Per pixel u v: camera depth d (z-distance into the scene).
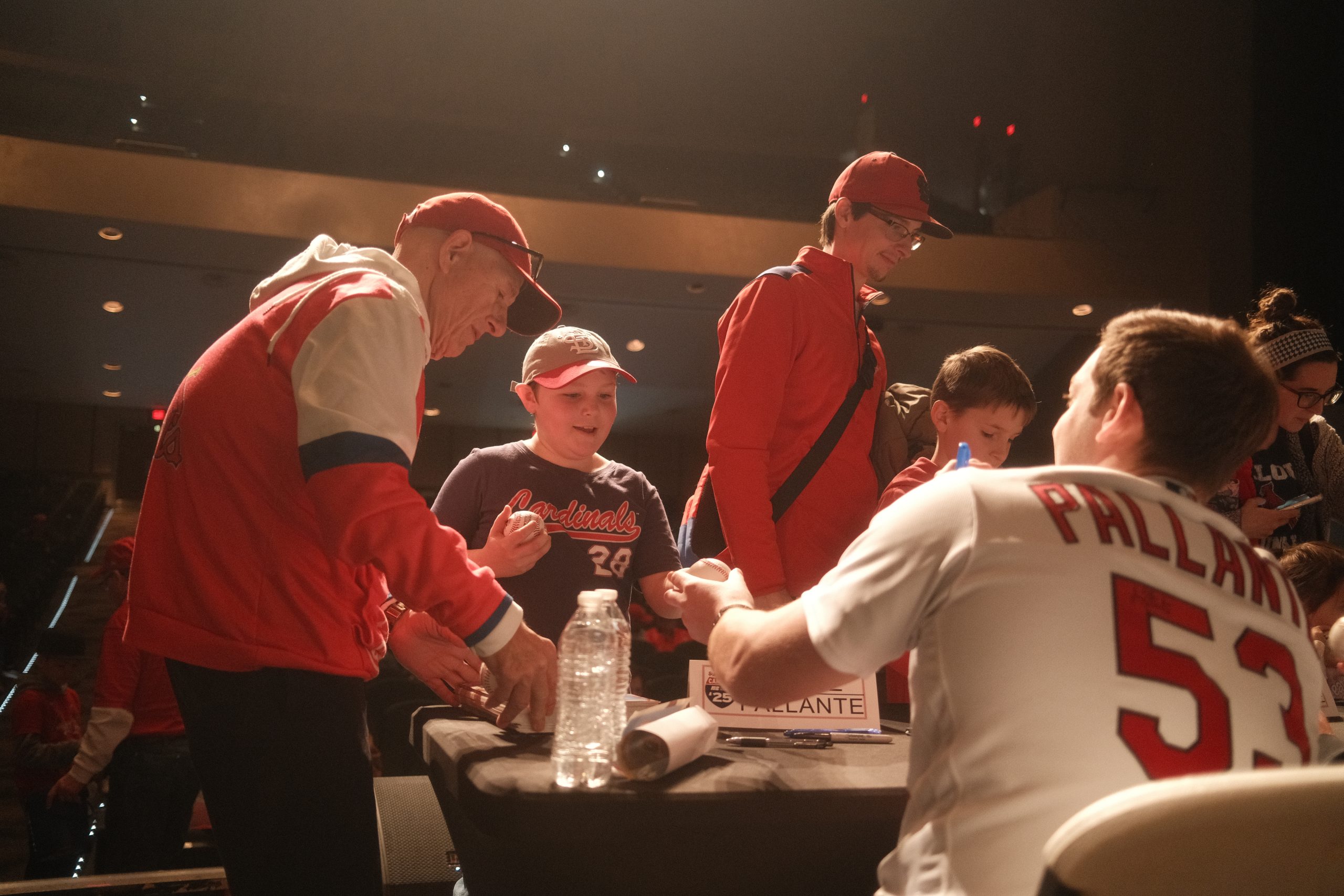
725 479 1.94
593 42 14.21
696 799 1.13
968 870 0.88
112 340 12.18
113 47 12.67
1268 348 2.56
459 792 1.24
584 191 13.56
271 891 1.40
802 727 1.53
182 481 1.44
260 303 1.60
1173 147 10.64
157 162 9.01
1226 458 1.05
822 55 14.39
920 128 13.82
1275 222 9.49
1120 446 1.07
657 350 12.41
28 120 11.31
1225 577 0.99
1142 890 0.71
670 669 6.63
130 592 1.46
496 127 13.86
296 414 1.42
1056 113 11.88
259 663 1.39
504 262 1.71
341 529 1.32
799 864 1.24
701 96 14.43
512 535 1.82
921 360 12.17
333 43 13.41
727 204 14.10
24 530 13.94
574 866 1.19
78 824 3.90
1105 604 0.93
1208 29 10.34
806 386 2.07
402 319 1.45
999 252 10.40
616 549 2.12
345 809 1.42
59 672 4.19
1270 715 0.94
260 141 12.66
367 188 9.48
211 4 13.07
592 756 1.16
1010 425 2.04
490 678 1.68
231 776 1.41
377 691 4.31
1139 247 10.57
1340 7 8.91
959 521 0.98
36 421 16.55
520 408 15.99
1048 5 12.12
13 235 9.11
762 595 1.87
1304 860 0.72
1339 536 2.77
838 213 2.17
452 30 13.82
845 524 2.05
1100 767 0.88
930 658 0.99
